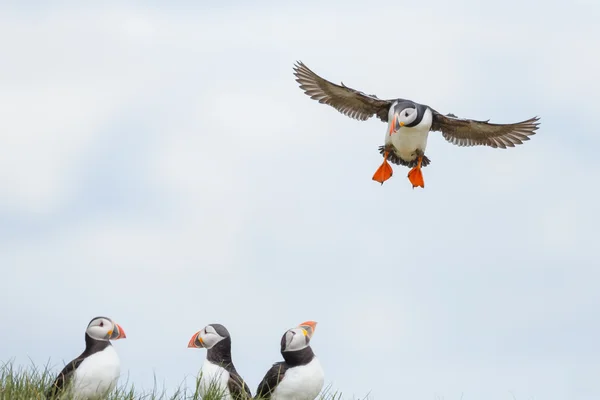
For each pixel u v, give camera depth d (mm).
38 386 13938
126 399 13781
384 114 20016
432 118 19328
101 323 13547
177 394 14031
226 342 14266
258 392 14156
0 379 14023
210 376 13977
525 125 19391
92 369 13289
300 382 13820
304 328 14102
